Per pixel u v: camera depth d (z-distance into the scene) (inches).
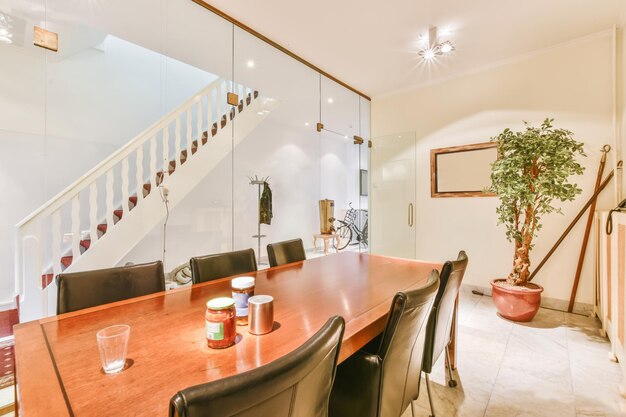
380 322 45.0
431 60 133.3
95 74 121.3
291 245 93.9
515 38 115.3
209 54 126.0
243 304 43.7
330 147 165.0
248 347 35.6
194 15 101.5
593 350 87.1
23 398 25.5
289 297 55.0
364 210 183.3
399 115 168.2
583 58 115.0
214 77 127.2
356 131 175.5
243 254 78.5
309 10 99.7
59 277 50.8
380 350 40.8
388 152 173.2
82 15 98.6
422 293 41.1
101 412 23.7
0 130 99.3
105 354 30.0
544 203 104.2
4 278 97.2
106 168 98.0
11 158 101.4
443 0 93.6
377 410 40.8
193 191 116.2
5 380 64.6
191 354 33.8
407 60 133.6
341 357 36.6
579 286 115.9
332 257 95.9
